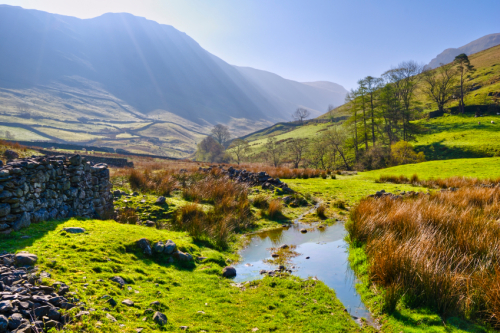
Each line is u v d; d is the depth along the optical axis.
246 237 10.10
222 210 11.92
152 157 53.00
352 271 7.15
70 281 4.47
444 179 21.94
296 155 63.94
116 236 6.95
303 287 6.18
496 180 19.48
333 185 20.38
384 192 16.11
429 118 77.50
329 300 5.60
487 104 72.69
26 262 4.56
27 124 189.38
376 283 6.13
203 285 5.95
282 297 5.73
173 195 14.06
